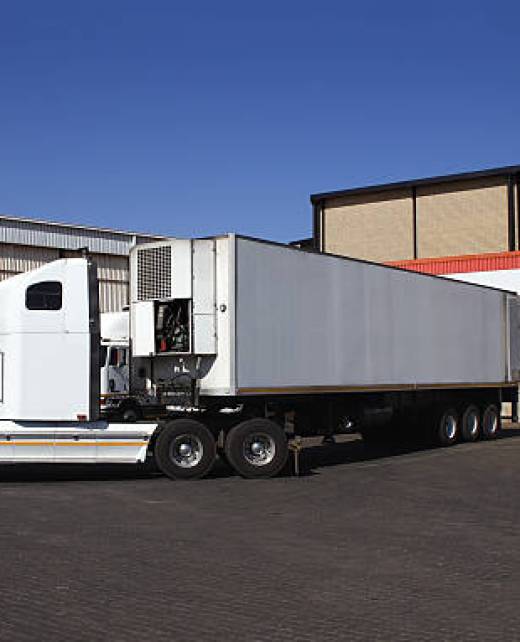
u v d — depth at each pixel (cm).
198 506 1195
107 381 2298
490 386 2220
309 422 1716
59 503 1210
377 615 644
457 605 673
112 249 3994
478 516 1111
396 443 2180
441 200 3972
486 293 2227
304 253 1612
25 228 3644
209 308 1484
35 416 1390
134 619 629
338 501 1245
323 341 1645
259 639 584
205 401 1517
